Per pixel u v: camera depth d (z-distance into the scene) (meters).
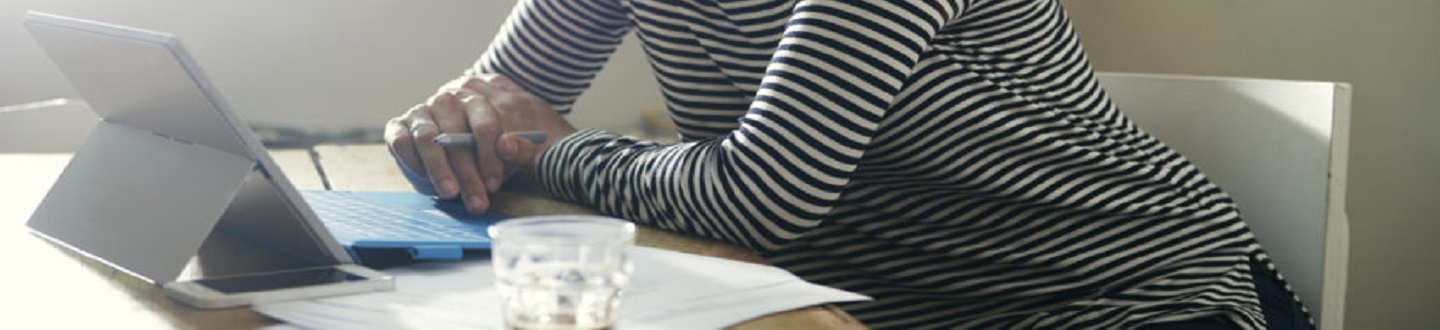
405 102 2.57
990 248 1.11
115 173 0.88
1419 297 1.95
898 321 1.15
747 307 0.71
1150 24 2.39
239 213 0.85
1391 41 1.94
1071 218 1.10
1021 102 1.06
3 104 2.28
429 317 0.67
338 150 1.47
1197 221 1.12
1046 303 1.11
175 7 2.37
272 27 2.45
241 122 0.74
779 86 0.96
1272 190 1.26
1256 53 2.18
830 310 0.72
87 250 0.84
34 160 1.33
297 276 0.75
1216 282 1.11
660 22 1.26
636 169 1.05
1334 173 1.21
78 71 0.88
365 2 2.50
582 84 1.45
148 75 0.77
